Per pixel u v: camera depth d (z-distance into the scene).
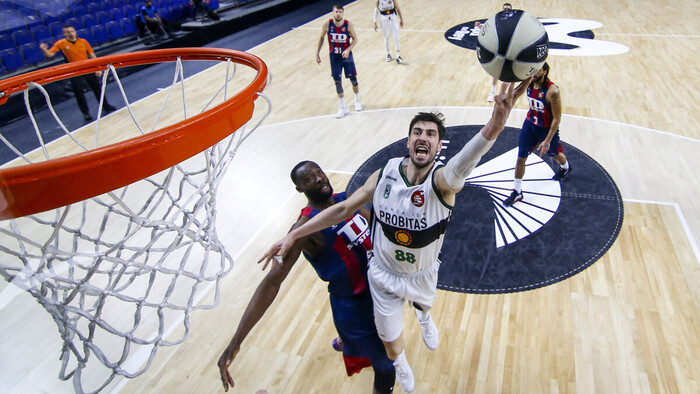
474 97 6.88
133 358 3.13
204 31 11.15
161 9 11.12
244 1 13.94
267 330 3.30
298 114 6.78
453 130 5.88
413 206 1.92
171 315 3.45
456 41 9.80
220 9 13.21
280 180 5.12
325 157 5.52
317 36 11.06
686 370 2.78
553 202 4.38
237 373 3.00
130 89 8.49
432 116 1.86
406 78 7.88
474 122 6.06
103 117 7.26
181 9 11.65
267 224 4.41
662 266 3.56
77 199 1.31
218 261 3.95
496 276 3.60
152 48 10.32
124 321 3.38
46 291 1.71
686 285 3.38
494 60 1.67
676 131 5.52
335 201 2.45
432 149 1.83
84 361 1.70
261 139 6.07
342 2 14.98
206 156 1.83
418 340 3.13
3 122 7.34
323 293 3.59
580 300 3.32
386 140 5.79
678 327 3.06
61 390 2.92
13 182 1.21
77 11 10.15
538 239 3.93
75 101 8.12
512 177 4.84
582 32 9.95
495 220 4.20
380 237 2.17
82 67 2.39
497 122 1.52
